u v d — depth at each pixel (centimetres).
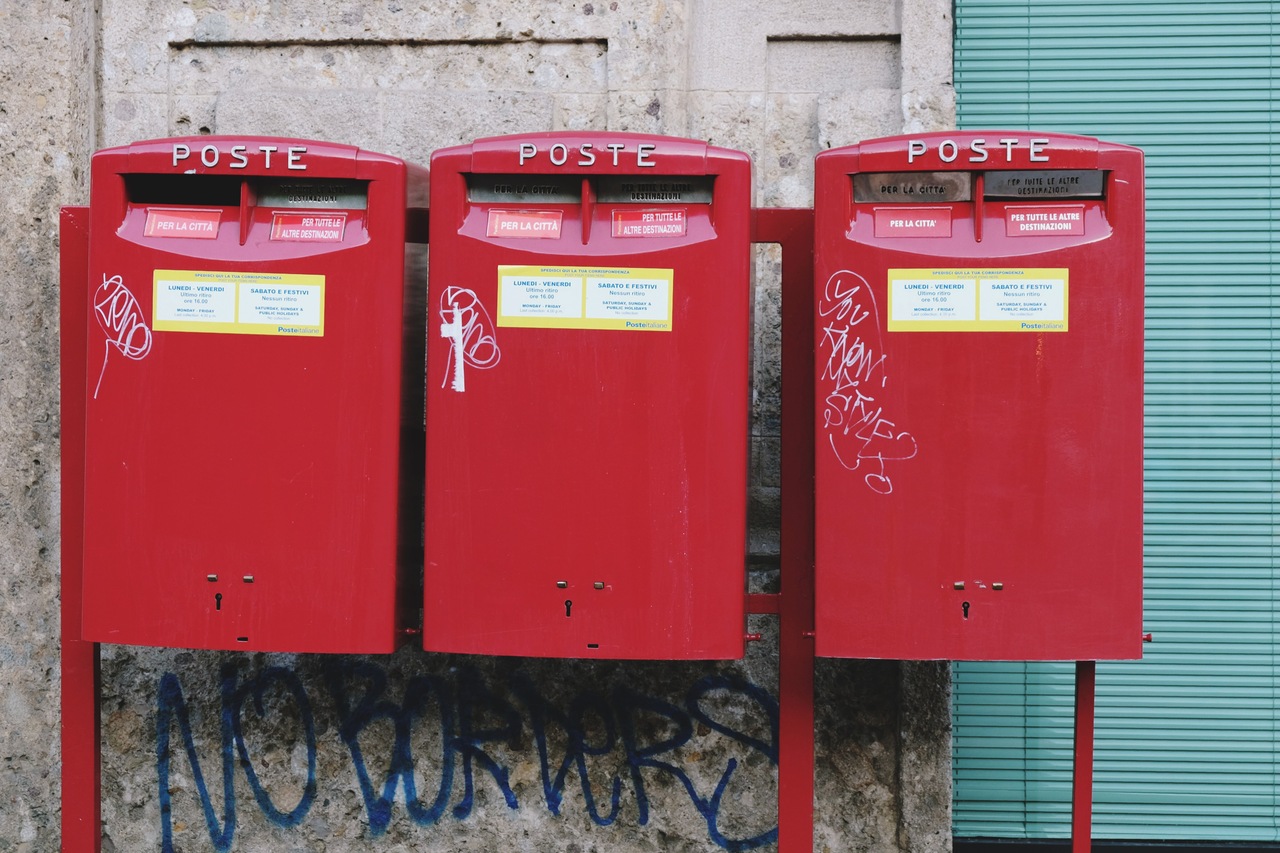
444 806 357
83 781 325
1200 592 379
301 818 359
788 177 359
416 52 366
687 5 358
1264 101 378
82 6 362
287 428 289
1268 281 378
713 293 281
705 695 352
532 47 363
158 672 362
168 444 291
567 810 355
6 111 358
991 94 382
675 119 356
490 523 286
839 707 350
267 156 285
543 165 281
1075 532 276
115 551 292
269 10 366
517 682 355
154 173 287
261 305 288
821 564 283
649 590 285
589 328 283
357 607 290
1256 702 377
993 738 381
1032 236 275
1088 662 300
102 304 290
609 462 284
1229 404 379
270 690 360
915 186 279
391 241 287
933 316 277
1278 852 373
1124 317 273
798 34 357
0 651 360
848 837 350
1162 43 379
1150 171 379
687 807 352
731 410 283
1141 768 380
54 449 361
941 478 279
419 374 318
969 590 279
